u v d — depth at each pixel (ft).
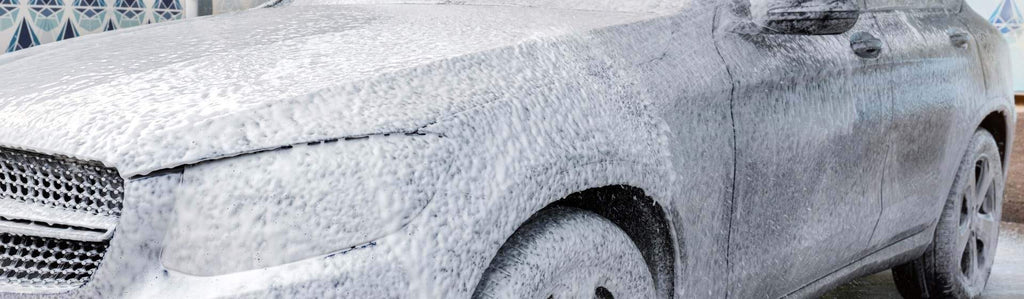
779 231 9.36
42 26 16.19
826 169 9.80
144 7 17.66
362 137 5.94
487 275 6.51
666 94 7.99
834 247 10.35
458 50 7.09
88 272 5.88
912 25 11.78
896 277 14.07
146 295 5.66
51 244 6.06
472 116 6.42
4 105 6.42
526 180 6.46
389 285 5.79
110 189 5.87
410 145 6.03
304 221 5.71
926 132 11.69
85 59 7.25
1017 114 23.11
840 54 10.01
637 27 8.37
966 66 12.82
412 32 7.74
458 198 6.09
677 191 7.89
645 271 7.92
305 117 5.95
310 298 5.63
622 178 7.29
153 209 5.70
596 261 7.34
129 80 6.51
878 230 11.14
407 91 6.40
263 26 8.15
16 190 6.27
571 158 6.83
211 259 5.65
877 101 10.55
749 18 9.09
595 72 7.59
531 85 7.02
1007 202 22.54
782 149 9.14
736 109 8.66
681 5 8.93
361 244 5.78
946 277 13.57
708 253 8.48
